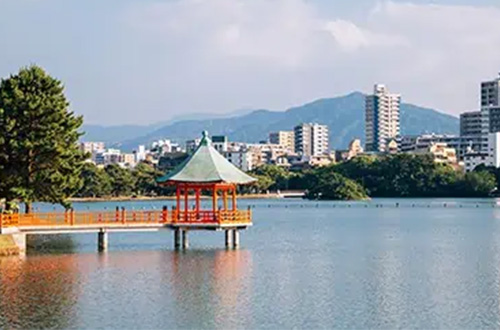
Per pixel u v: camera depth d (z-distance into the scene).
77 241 122.44
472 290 74.69
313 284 77.69
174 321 61.22
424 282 79.38
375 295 72.00
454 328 59.66
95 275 82.00
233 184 108.75
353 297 71.00
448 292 73.69
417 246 118.38
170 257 98.75
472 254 105.94
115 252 104.31
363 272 86.44
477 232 149.12
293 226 168.50
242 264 92.44
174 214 107.44
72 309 64.81
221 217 106.81
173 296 70.69
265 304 67.56
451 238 134.50
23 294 70.81
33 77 104.94
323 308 66.12
